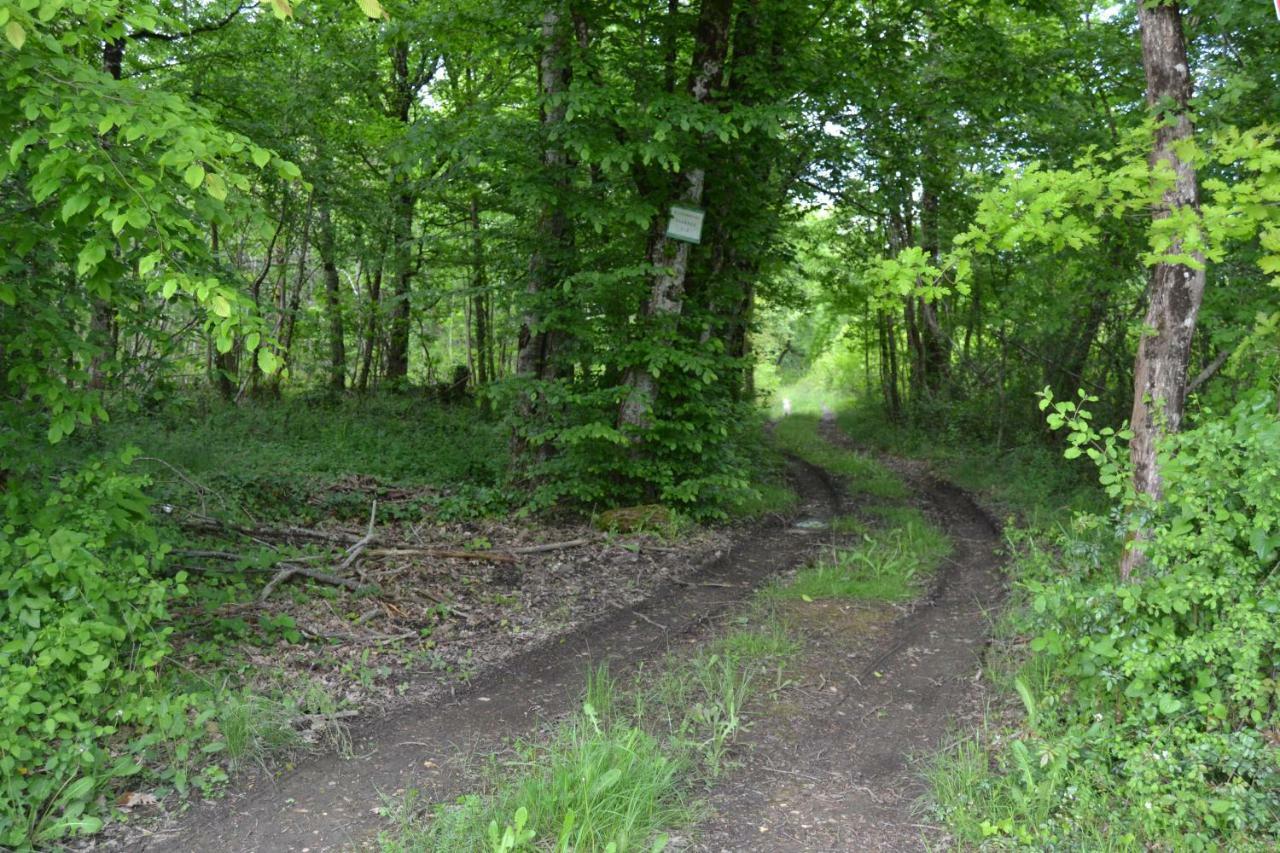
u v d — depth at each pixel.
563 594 7.59
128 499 4.83
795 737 4.78
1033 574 5.98
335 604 6.62
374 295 18.16
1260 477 3.61
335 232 16.14
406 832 3.66
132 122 3.68
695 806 3.97
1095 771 3.92
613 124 9.34
